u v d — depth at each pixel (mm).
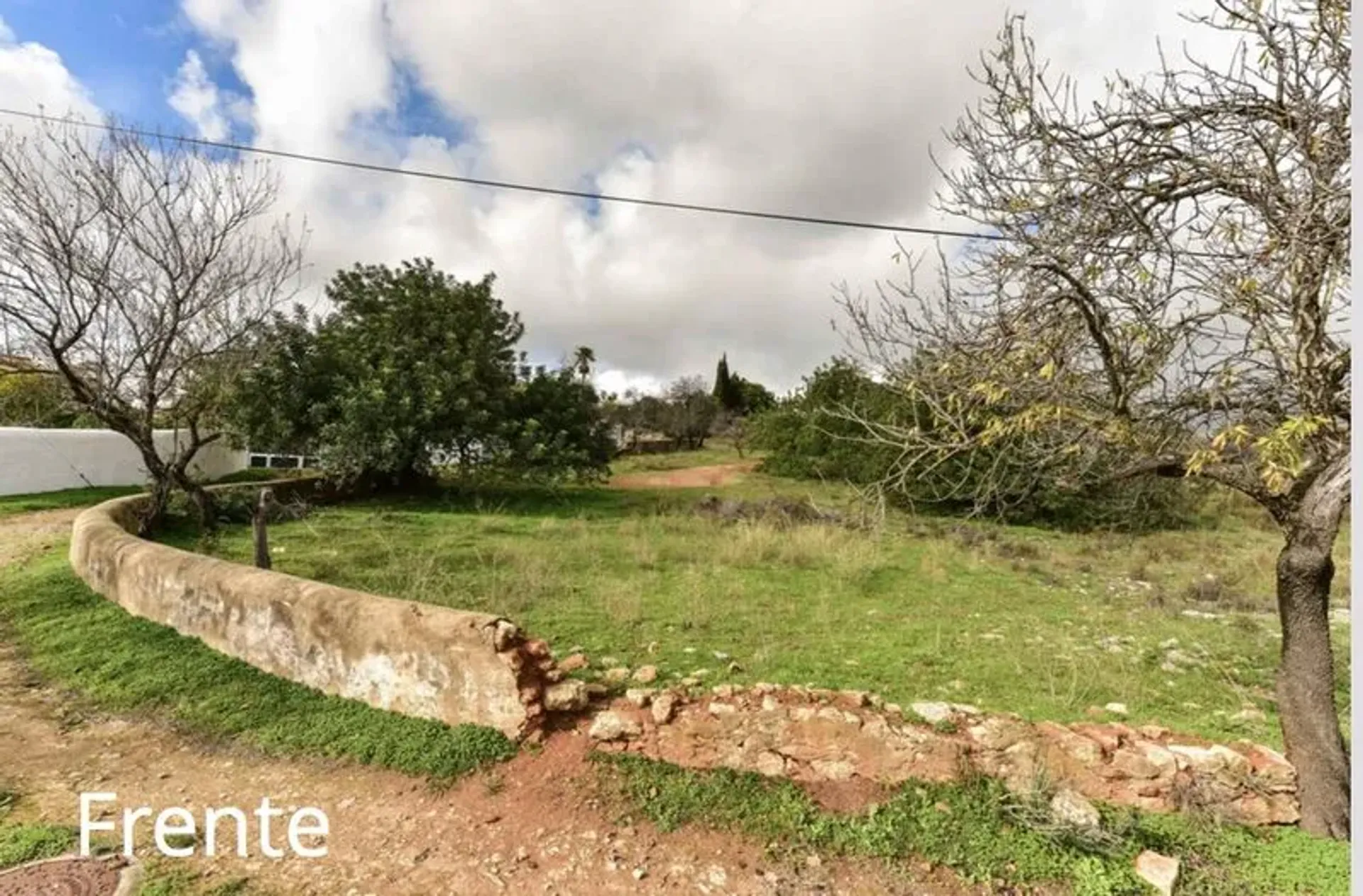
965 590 8352
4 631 6402
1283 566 3625
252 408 14594
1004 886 3117
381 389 15148
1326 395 3133
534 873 3221
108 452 17656
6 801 3732
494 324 18891
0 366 9859
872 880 3180
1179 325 3428
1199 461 3018
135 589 6457
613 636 6129
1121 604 7961
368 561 9031
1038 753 3746
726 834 3457
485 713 4207
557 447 17734
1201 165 3285
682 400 49750
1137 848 3271
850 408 5289
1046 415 3436
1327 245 2945
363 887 3115
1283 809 3508
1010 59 3547
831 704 4188
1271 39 3168
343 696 4762
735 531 11922
